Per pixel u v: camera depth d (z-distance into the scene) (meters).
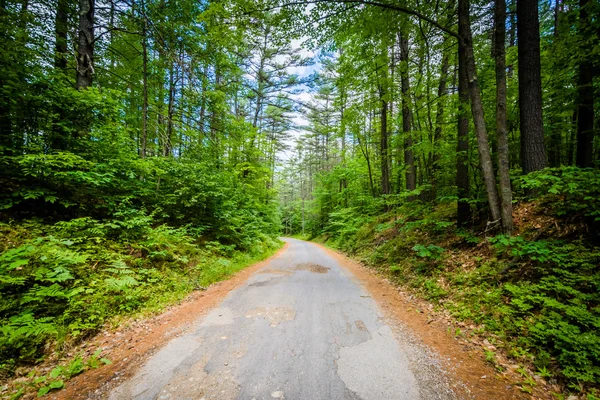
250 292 5.81
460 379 2.67
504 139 5.36
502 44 5.34
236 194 11.81
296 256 12.77
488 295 4.34
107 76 10.16
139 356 3.08
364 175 19.33
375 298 5.52
